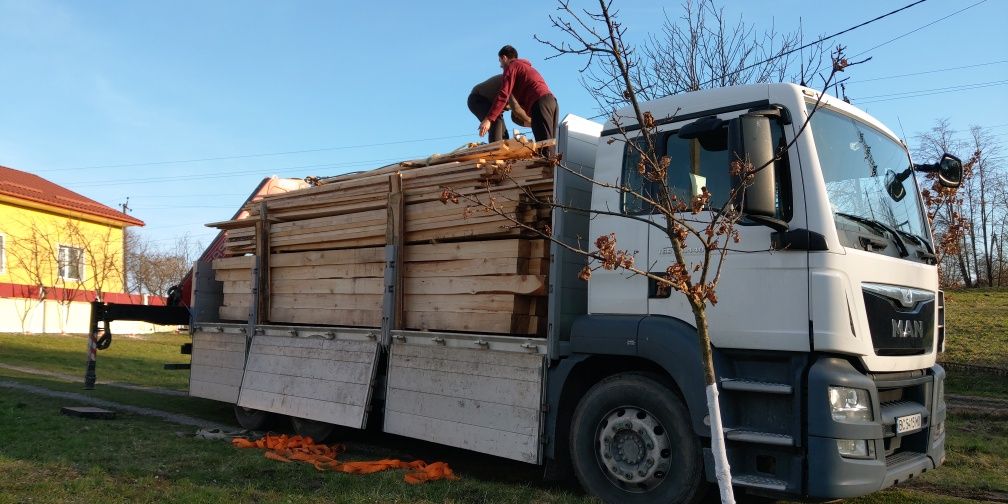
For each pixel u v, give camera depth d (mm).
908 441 5625
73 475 6266
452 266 6777
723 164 5316
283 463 6938
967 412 10883
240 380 8992
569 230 6086
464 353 6543
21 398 11008
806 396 4832
